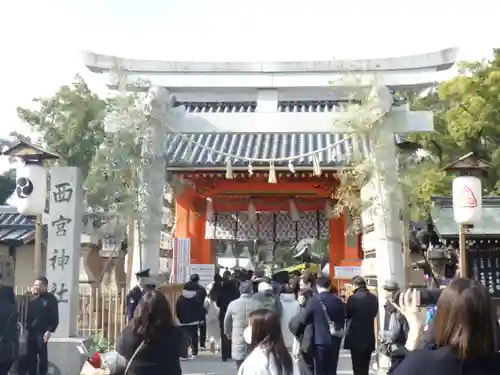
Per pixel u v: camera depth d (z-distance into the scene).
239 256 42.66
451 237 14.42
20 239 18.70
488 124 25.77
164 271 20.02
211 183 23.69
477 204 12.36
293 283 17.19
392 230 14.59
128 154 14.72
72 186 12.41
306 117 14.68
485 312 3.06
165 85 14.70
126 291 15.55
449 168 12.62
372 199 14.88
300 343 9.66
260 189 23.80
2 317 9.13
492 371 3.03
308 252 37.97
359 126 14.45
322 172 21.33
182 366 13.86
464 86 26.30
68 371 11.52
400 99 19.14
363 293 10.59
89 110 29.69
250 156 21.08
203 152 21.50
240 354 10.38
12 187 42.91
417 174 19.08
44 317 10.66
